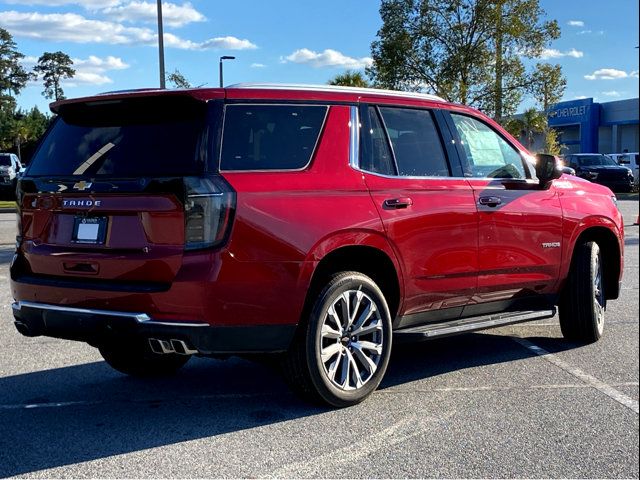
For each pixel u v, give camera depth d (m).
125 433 4.25
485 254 5.38
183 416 4.55
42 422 4.45
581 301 6.20
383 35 26.41
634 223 17.77
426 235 4.97
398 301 4.94
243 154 4.27
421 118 5.28
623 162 34.16
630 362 5.75
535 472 3.65
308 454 3.91
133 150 4.36
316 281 4.52
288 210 4.28
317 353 4.42
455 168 5.34
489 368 5.60
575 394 4.91
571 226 6.06
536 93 26.27
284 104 4.54
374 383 4.75
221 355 4.27
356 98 4.89
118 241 4.25
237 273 4.09
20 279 4.66
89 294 4.25
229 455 3.90
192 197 4.04
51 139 4.82
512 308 5.86
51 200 4.54
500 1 24.78
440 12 25.78
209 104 4.25
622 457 3.83
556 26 25.61
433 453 3.90
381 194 4.76
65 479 3.61
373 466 3.74
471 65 25.69
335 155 4.64
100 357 6.04
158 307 4.05
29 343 6.48
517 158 5.93
